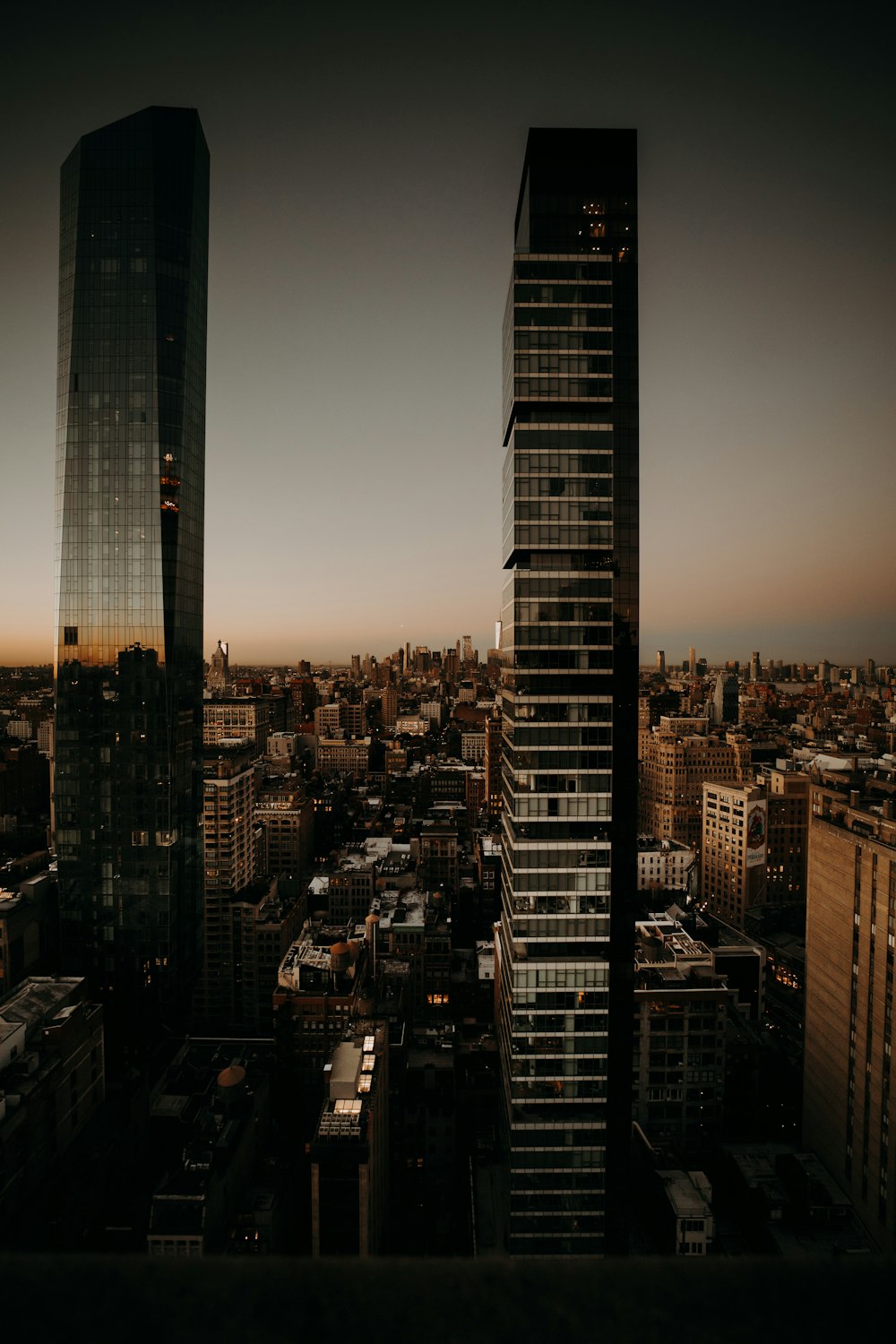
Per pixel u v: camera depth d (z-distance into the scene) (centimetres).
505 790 10088
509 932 9419
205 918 19050
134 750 16438
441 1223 12338
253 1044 16038
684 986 12850
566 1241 8956
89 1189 10681
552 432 9175
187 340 17050
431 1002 17275
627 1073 9106
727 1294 464
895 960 9800
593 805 9038
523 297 9212
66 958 16438
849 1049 10750
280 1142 13988
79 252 16712
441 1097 13375
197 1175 10644
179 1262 482
